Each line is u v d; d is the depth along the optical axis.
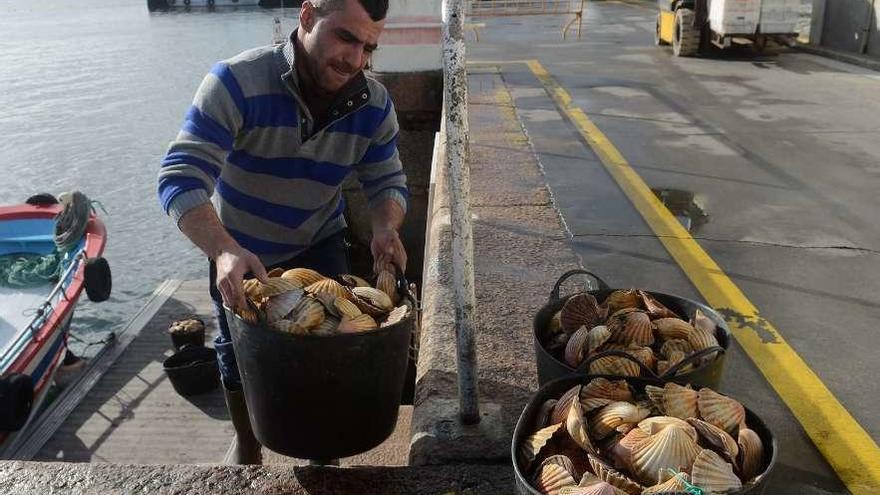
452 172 2.33
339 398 2.20
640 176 6.33
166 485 2.33
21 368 8.94
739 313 3.82
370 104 2.55
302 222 2.71
